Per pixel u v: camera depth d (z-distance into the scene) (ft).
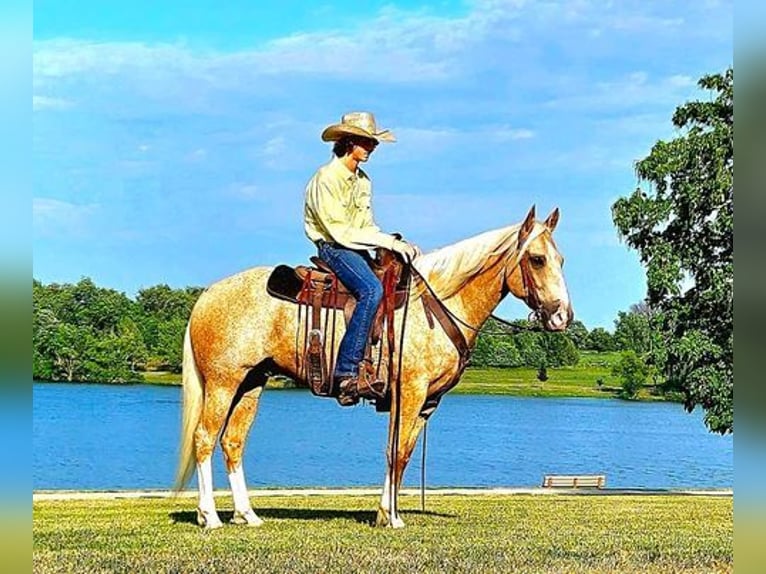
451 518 36.52
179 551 27.17
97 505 43.98
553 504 47.01
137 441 142.72
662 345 73.77
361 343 30.48
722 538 31.30
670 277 72.90
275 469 107.86
